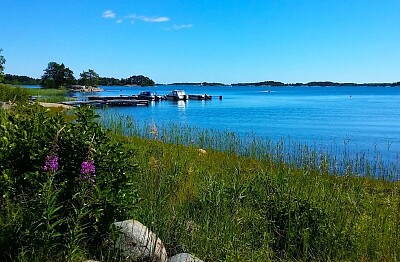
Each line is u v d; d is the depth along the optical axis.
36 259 4.65
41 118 6.52
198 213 7.16
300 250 6.40
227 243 5.94
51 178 4.88
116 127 21.16
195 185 8.67
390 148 23.91
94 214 5.18
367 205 8.38
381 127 36.62
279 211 6.92
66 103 56.94
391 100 103.31
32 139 5.80
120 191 5.63
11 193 5.44
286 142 25.75
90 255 5.27
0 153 5.62
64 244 4.95
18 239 4.73
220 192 7.41
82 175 5.10
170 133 21.39
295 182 9.62
